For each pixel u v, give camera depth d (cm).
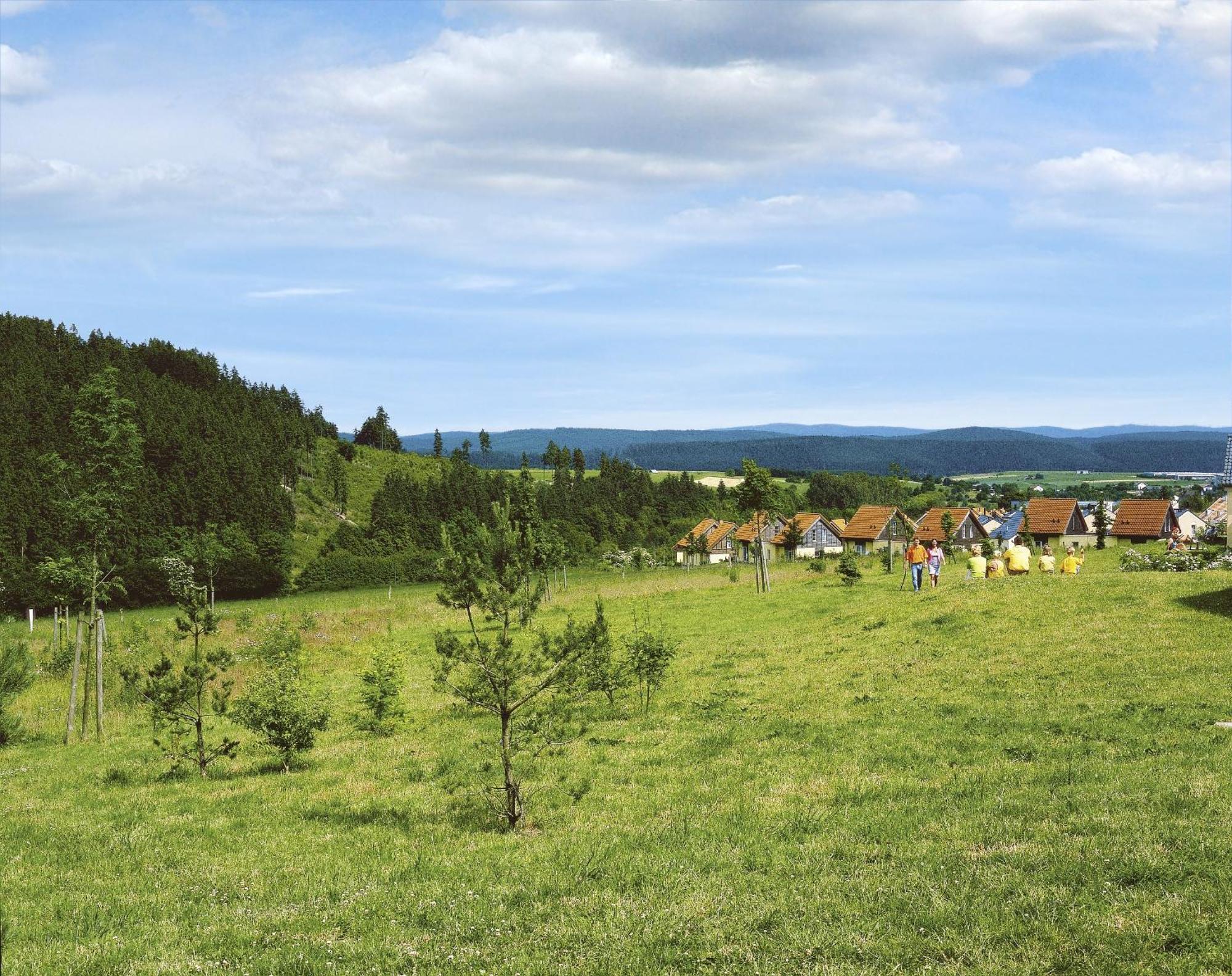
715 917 1125
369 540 16500
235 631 5622
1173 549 4956
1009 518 13112
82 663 4138
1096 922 989
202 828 1786
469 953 1075
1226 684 2217
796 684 2825
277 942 1154
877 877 1205
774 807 1633
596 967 1008
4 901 1368
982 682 2538
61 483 3094
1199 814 1308
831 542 14238
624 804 1755
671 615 4969
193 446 16312
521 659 1692
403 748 2523
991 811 1460
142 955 1124
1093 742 1858
